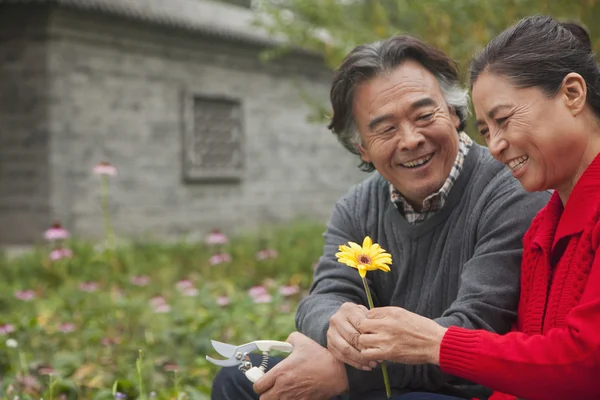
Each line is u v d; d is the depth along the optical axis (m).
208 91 14.59
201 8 14.70
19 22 11.87
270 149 16.17
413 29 7.04
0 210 12.10
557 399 1.91
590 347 1.84
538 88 1.97
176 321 5.41
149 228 13.45
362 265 2.21
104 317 5.83
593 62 2.01
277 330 4.65
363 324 2.19
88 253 9.44
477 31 6.22
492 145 2.05
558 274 2.07
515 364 1.94
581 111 1.98
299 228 13.38
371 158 2.67
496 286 2.41
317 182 17.52
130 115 13.14
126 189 13.05
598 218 1.97
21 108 11.97
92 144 12.49
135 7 12.54
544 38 2.00
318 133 17.52
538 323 2.13
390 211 2.73
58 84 11.98
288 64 16.36
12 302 6.79
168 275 8.38
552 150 1.98
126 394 3.79
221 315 5.25
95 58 12.54
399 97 2.53
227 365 2.57
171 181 13.91
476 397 2.54
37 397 3.89
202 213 14.53
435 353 2.07
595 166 1.99
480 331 2.04
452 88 2.63
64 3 11.52
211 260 8.35
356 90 2.60
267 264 8.70
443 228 2.61
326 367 2.45
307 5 7.05
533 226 2.29
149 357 4.57
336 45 7.04
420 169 2.56
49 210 11.90
